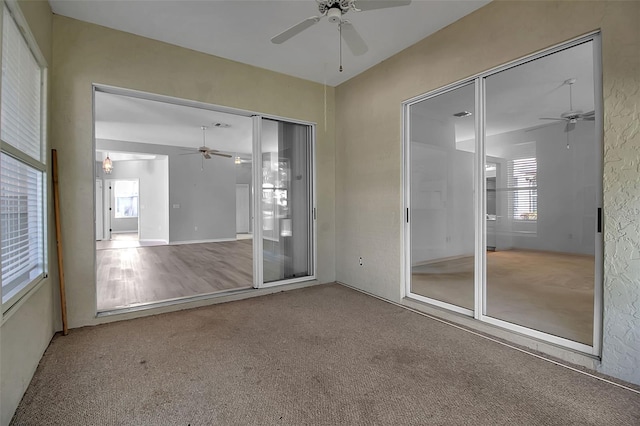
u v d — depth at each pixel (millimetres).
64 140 2748
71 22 2781
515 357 2262
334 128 4465
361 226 4031
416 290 3584
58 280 2697
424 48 3182
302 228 4305
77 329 2775
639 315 1880
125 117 5730
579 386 1887
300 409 1683
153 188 9906
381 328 2807
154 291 3957
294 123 4215
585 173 3234
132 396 1790
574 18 2129
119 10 2682
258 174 3881
